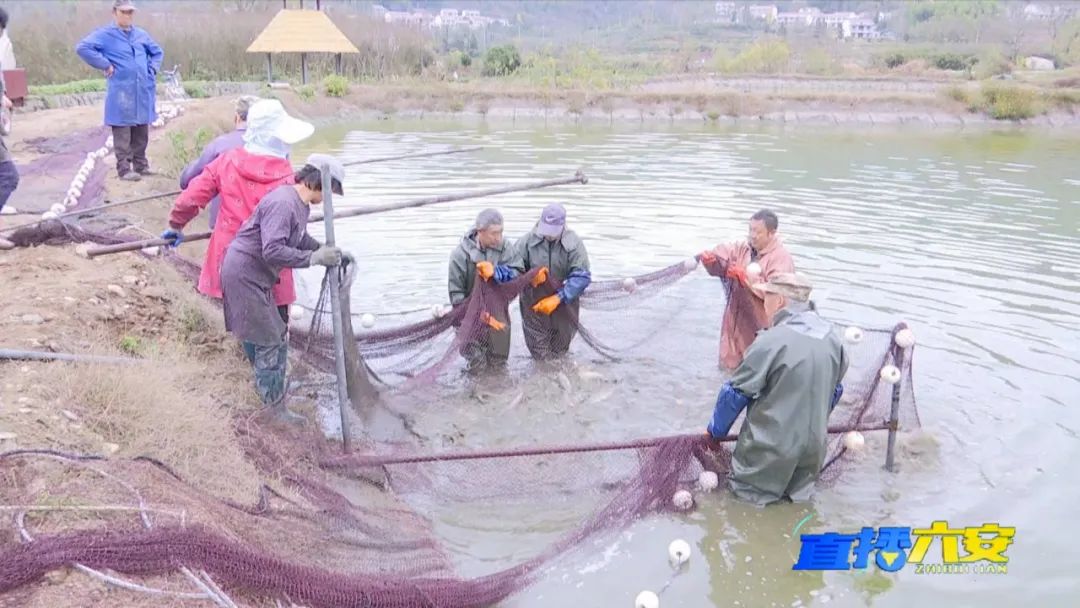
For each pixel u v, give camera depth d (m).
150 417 4.73
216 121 19.84
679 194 15.16
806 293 5.38
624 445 5.57
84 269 7.04
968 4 75.00
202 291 6.13
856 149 23.17
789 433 5.29
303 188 5.52
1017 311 8.96
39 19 29.61
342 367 5.64
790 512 5.44
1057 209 14.58
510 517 5.42
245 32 36.34
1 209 7.68
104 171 10.44
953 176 18.41
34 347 5.25
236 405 5.70
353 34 39.06
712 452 5.74
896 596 4.62
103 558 3.45
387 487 5.57
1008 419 6.56
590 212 13.35
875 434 6.38
